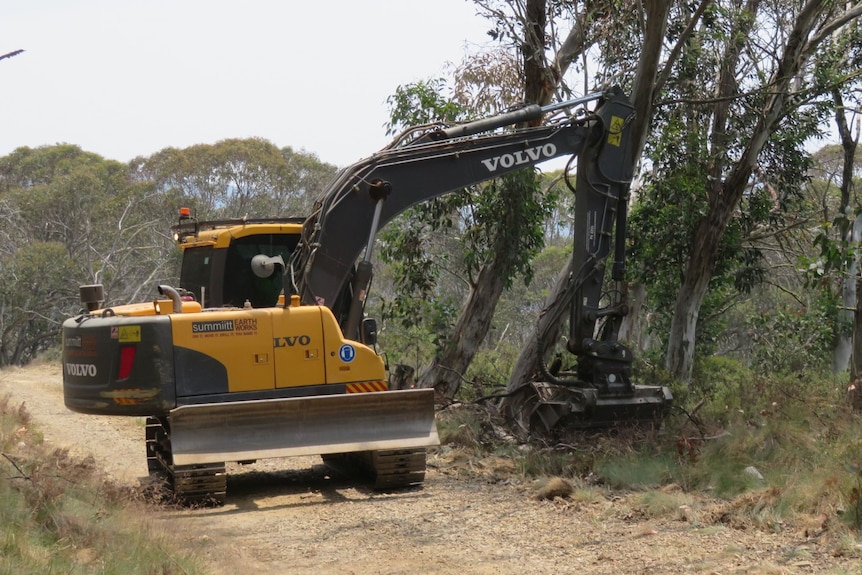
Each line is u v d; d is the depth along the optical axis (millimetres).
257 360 10070
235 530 8539
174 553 6812
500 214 17406
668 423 12586
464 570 6977
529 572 6848
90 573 6039
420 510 9312
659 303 24266
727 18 18750
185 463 9430
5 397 18344
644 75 13836
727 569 6566
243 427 9742
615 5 17531
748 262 22594
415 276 19141
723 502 8695
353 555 7555
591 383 12711
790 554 6844
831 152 31859
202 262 11766
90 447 14016
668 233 20266
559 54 18062
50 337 61938
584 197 12945
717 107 20047
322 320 10344
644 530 7867
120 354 9805
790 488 8281
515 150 12555
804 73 19250
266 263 10609
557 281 15891
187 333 9891
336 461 11953
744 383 18172
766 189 22125
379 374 10508
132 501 8648
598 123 12922
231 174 60406
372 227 11406
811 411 11977
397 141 12453
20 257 56406
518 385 16281
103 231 59781
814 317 24750
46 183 70125
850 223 11727
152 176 63500
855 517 7344
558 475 11031
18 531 6406
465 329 17938
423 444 10203
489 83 19062
